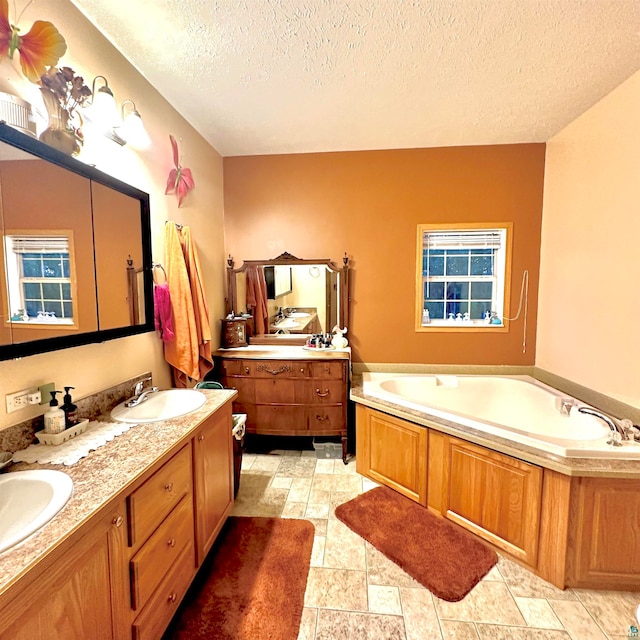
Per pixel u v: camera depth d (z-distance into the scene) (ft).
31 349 3.97
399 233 10.19
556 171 9.03
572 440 5.75
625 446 5.53
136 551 3.62
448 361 10.35
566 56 5.90
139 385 5.83
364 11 4.91
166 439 4.40
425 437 7.13
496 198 9.78
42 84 4.06
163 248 7.07
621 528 5.21
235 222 10.60
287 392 9.16
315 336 10.23
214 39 5.49
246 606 4.97
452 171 9.87
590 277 7.77
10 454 3.79
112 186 5.32
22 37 3.89
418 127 8.65
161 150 7.04
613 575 5.27
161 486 4.09
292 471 8.77
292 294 10.51
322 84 6.73
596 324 7.59
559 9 4.86
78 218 4.69
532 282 9.89
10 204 3.72
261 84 6.73
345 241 10.39
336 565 5.74
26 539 2.60
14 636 2.32
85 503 3.05
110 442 4.31
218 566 5.71
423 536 6.41
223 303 10.54
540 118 8.16
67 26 4.69
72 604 2.80
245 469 8.87
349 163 10.20
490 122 8.38
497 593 5.24
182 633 4.56
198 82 6.65
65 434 4.29
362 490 7.91
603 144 7.30
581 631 4.65
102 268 5.14
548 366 9.45
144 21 5.10
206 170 9.34
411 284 10.27
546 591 5.30
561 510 5.29
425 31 5.31
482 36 5.41
